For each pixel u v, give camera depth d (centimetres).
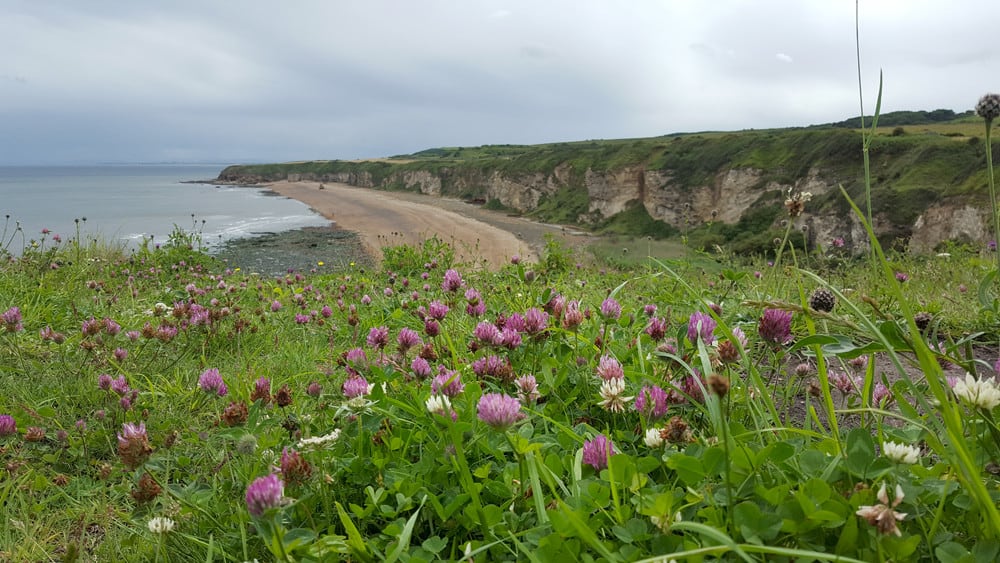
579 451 198
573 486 183
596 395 272
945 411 139
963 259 798
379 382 273
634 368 284
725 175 6575
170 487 233
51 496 269
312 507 212
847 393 250
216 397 352
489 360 277
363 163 15900
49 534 244
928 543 141
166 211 9000
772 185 6034
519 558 168
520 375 305
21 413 330
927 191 4150
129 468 222
